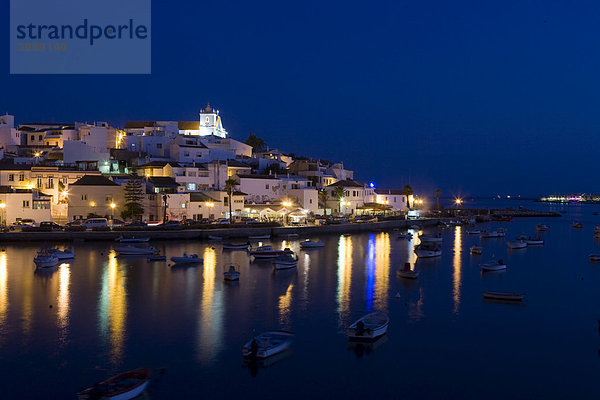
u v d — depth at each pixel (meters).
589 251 102.44
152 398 32.12
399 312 50.50
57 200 120.19
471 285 63.84
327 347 40.53
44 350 39.31
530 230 164.00
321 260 83.88
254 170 166.25
